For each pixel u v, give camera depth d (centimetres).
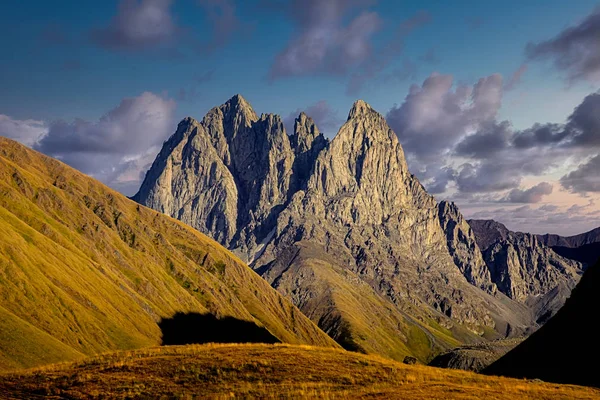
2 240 14812
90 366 6556
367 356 7219
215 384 5719
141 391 5522
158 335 18562
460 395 5134
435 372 6456
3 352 9706
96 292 17338
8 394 5544
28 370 6638
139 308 19450
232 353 6962
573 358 13150
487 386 5656
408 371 6378
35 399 5362
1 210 17650
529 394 5250
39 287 14200
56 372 6362
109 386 5700
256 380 5856
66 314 14262
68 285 15900
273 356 6775
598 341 12850
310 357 6794
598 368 11806
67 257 18175
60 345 11600
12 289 13350
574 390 5541
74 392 5541
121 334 15888
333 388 5553
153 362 6569
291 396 5175
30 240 17025
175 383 5769
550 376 12988
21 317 12750
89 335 14275
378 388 5512
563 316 16150
